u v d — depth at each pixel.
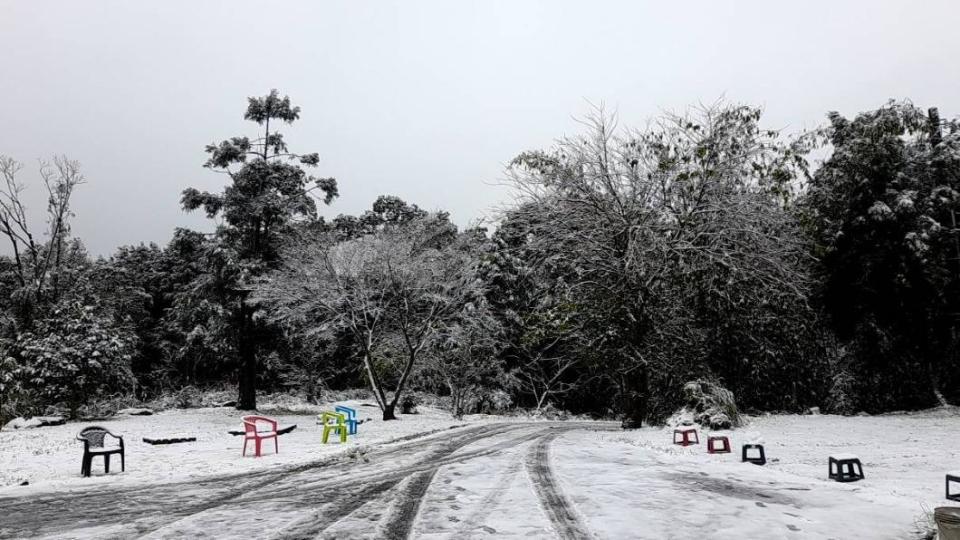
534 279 26.12
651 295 18.30
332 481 9.22
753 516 6.68
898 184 21.91
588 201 18.91
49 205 29.88
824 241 22.16
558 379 33.31
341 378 39.31
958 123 23.42
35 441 15.63
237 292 26.64
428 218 27.33
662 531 6.14
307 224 28.70
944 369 21.58
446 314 24.95
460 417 24.73
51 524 6.75
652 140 19.53
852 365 21.84
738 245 18.39
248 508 7.44
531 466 10.26
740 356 20.03
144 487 8.91
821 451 11.49
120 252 50.19
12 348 23.59
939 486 8.05
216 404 33.81
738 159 18.95
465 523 6.55
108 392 24.55
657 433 15.65
